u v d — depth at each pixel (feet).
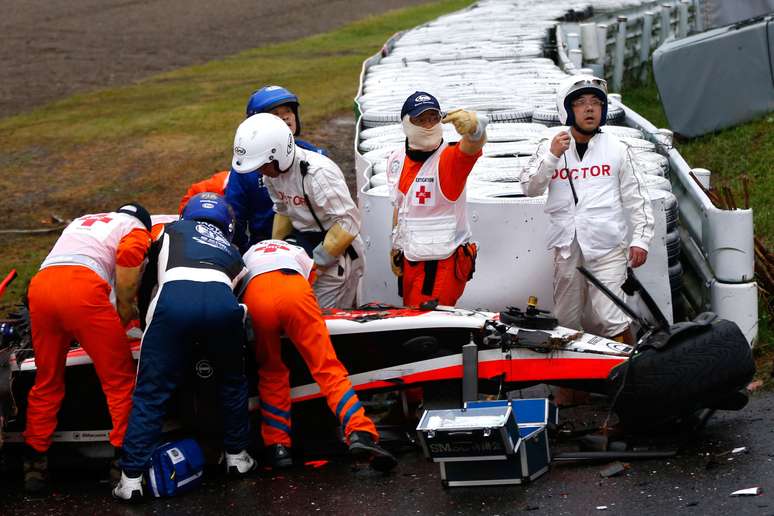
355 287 84.89
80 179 170.30
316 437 76.69
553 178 77.92
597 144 77.36
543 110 114.62
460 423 63.10
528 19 209.05
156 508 66.03
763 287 88.22
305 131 187.11
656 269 82.17
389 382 73.15
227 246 70.74
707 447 65.57
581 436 71.10
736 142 142.92
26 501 69.41
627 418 65.36
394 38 202.80
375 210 89.92
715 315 68.03
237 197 87.25
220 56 308.19
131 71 282.56
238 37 348.18
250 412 74.74
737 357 65.00
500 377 71.46
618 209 77.51
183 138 193.57
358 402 68.74
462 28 203.51
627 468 63.77
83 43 332.60
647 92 207.92
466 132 71.61
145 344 67.77
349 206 80.38
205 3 432.25
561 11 217.36
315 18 396.16
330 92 230.48
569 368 70.23
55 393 71.26
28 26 365.81
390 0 455.22
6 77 276.62
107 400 71.15
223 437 71.56
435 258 77.05
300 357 74.18
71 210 153.69
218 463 72.33
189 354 68.64
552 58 181.47
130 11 406.00
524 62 157.89
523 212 82.84
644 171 92.38
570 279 78.84
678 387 63.93
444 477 63.82
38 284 69.15
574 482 62.64
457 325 72.23
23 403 73.61
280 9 419.33
